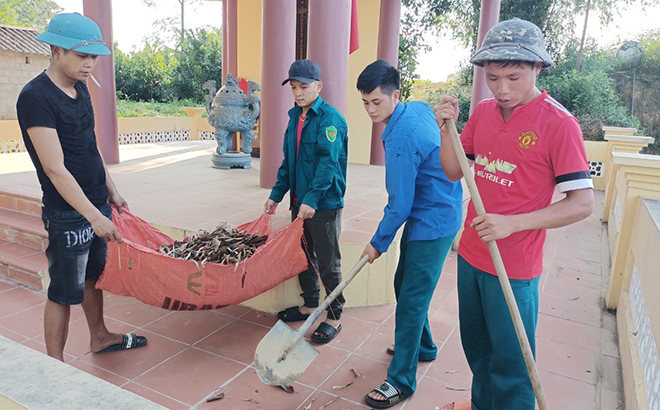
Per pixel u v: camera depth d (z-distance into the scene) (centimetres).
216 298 280
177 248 306
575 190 167
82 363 277
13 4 3256
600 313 369
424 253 242
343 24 443
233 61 916
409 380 252
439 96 2061
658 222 269
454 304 378
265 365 221
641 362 249
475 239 200
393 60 796
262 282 294
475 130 197
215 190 546
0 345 137
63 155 234
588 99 1655
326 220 305
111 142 737
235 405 244
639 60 1798
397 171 226
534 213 171
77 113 238
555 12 1848
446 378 274
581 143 168
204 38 2344
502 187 183
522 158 176
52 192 238
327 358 292
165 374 269
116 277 271
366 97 233
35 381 121
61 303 249
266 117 540
